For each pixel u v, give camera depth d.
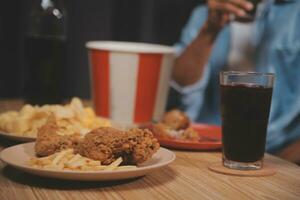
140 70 1.23
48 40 1.29
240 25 1.78
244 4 1.76
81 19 2.26
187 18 1.92
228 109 0.89
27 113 1.02
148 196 0.74
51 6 1.35
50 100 1.30
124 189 0.77
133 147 0.80
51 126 0.88
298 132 1.64
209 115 1.84
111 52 1.22
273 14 1.72
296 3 1.67
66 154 0.80
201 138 1.11
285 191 0.79
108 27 2.23
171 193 0.76
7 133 1.00
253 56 1.75
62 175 0.74
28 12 2.31
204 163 0.93
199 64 1.86
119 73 1.23
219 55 1.82
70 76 2.29
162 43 2.02
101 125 1.03
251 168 0.89
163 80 1.28
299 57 1.65
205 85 1.85
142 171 0.77
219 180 0.83
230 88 0.88
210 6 1.82
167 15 1.99
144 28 2.09
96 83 1.27
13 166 0.77
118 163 0.79
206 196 0.75
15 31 2.34
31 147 0.90
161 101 1.29
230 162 0.90
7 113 1.06
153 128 1.10
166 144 1.04
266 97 0.87
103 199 0.72
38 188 0.76
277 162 0.97
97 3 2.24
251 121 0.88
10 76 2.38
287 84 1.67
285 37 1.68
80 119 1.01
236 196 0.75
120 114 1.25
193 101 1.88
